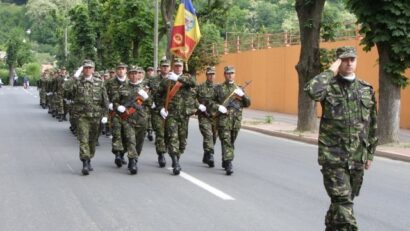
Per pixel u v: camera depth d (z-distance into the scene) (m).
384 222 7.64
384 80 15.62
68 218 7.64
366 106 6.02
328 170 5.95
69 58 51.97
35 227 7.21
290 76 29.84
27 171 11.15
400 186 10.26
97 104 10.84
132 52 37.94
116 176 10.71
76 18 45.66
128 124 11.02
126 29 35.62
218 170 11.52
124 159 12.65
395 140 15.62
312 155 14.34
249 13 58.84
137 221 7.49
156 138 11.77
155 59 30.11
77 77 10.86
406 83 15.45
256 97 33.84
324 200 8.84
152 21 35.62
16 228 7.16
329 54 18.75
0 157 12.96
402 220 7.76
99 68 44.22
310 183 10.27
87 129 10.81
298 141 17.94
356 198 9.13
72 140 16.53
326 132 5.98
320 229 7.17
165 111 10.93
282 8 59.50
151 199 8.78
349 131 5.91
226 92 10.97
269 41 32.69
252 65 34.41
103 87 10.96
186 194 9.16
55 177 10.54
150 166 11.92
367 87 6.09
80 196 8.95
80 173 10.99
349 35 24.59
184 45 17.02
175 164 10.89
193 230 7.08
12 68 93.62
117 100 11.17
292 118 26.83
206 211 8.05
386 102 15.60
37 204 8.41
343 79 5.96
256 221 7.53
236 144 16.69
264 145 16.61
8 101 39.38
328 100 5.94
